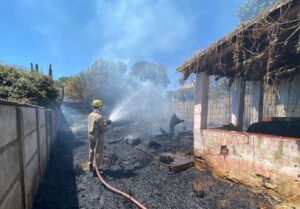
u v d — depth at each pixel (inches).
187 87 279.3
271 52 172.2
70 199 179.2
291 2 129.2
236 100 322.7
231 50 201.3
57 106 501.7
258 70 268.7
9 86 357.4
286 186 164.7
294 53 221.5
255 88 346.9
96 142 239.5
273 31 152.9
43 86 421.7
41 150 214.1
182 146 338.3
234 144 207.9
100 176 219.1
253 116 350.9
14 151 116.4
